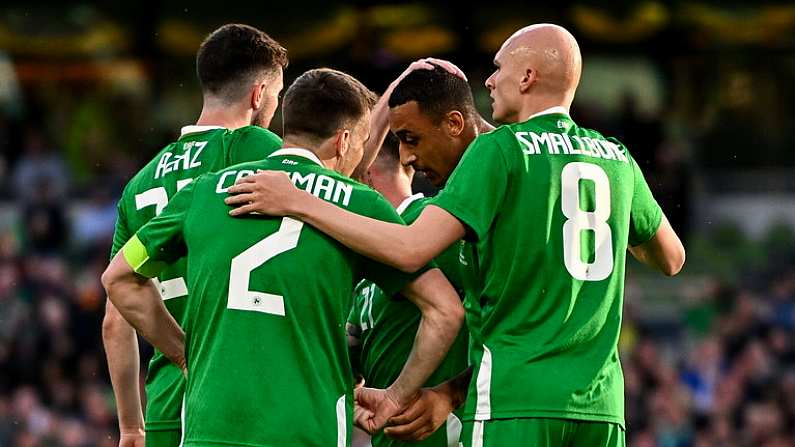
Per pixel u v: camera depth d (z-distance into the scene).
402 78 19.97
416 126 19.62
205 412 17.28
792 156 77.56
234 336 17.36
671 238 19.89
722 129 78.50
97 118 81.62
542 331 17.95
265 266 17.50
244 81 20.12
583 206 18.33
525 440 17.55
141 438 20.97
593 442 17.98
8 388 56.12
